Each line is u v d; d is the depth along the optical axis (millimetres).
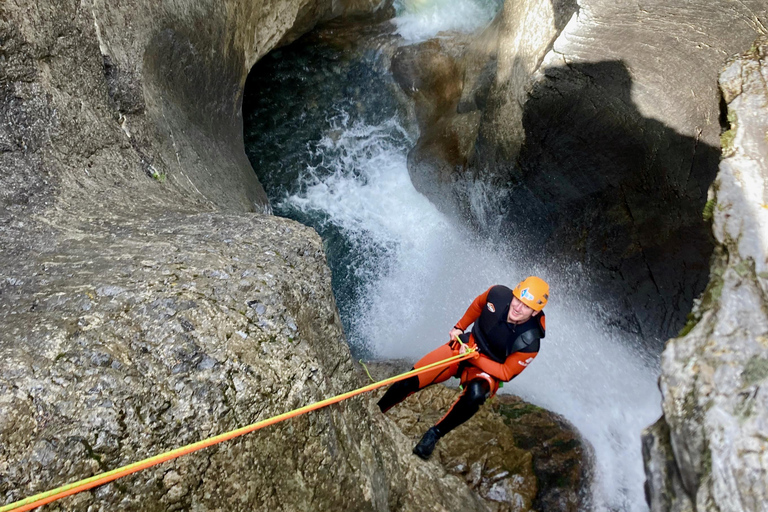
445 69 6840
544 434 4262
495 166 5777
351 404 2549
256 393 1867
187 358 1801
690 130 3961
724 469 1397
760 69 2594
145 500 1580
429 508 2865
